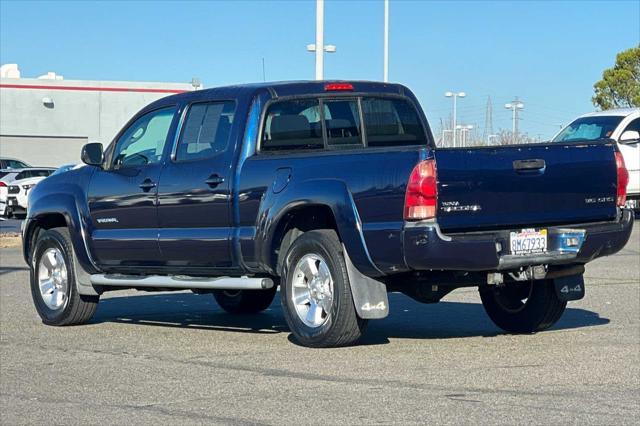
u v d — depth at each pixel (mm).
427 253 8453
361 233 8781
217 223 9914
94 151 11031
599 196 9305
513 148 8812
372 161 8812
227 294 12133
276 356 9031
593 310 11773
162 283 10422
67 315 11234
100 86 61812
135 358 9164
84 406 7344
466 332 10289
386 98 10703
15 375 8484
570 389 7520
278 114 9977
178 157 10398
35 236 11930
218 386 7848
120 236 10797
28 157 61094
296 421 6715
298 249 9312
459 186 8531
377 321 11141
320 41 28359
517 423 6555
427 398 7270
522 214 8859
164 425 6738
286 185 9312
